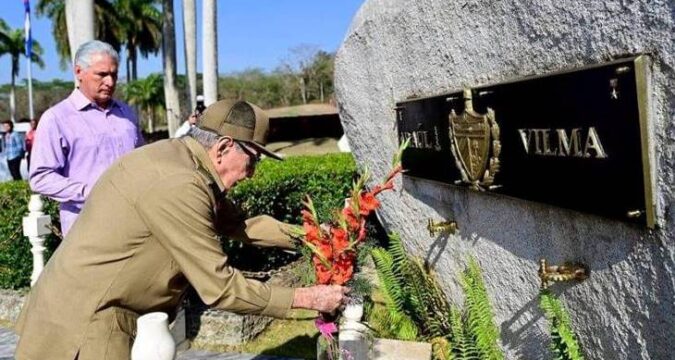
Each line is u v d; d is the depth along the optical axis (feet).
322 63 179.63
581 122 6.63
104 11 146.51
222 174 7.78
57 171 12.48
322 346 9.20
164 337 6.87
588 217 7.02
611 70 6.14
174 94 96.78
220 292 7.23
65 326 7.68
